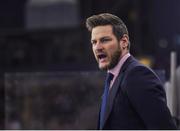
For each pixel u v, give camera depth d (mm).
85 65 28609
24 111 15023
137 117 5969
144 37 27766
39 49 29844
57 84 14727
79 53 29109
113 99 6148
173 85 9938
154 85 5945
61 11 29656
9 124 15094
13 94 14992
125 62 6332
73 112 14594
